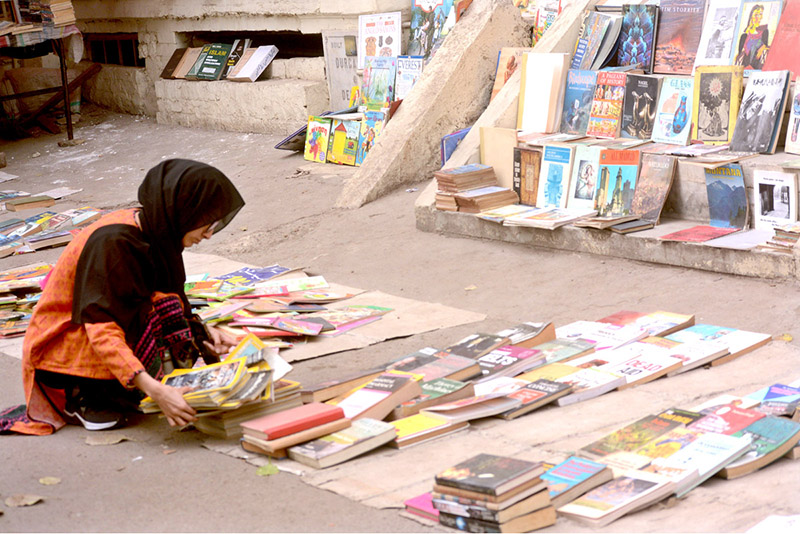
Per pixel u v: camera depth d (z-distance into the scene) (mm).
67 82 14688
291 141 10914
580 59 8016
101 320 3695
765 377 4223
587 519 2908
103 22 15664
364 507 3088
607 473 3172
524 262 6473
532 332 4781
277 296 6004
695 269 5840
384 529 2932
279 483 3326
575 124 7652
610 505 2973
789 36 6539
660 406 3938
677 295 5504
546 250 6637
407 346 5078
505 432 3732
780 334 4801
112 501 3256
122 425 4004
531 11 10031
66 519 3121
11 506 3223
